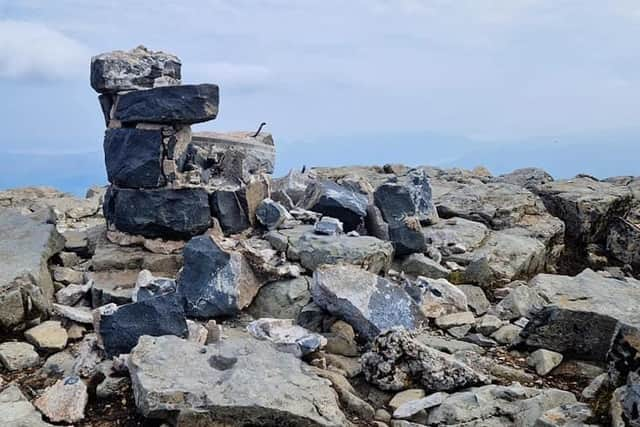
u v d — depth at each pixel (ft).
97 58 16.10
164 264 15.67
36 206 20.85
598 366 13.74
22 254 15.02
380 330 13.92
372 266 15.40
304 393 12.35
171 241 15.97
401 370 13.24
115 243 16.20
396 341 13.26
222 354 12.87
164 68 16.49
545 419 12.25
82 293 15.07
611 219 19.11
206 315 14.48
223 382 12.37
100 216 20.92
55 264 16.19
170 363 12.60
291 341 13.53
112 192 16.22
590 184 20.68
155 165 15.72
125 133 15.89
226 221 16.12
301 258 15.47
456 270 16.56
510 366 13.84
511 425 12.55
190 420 12.01
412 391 13.10
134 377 12.49
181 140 16.01
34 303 14.29
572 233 19.11
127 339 13.41
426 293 15.20
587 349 13.80
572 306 14.06
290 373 12.65
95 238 16.76
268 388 12.31
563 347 13.91
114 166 15.98
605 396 12.41
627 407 11.88
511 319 15.07
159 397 12.09
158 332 13.46
